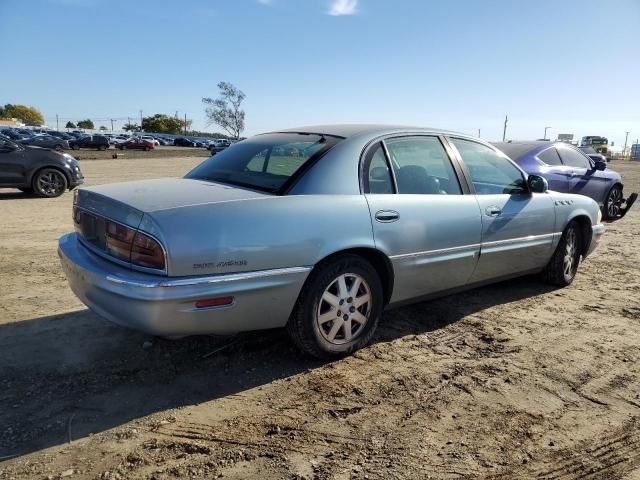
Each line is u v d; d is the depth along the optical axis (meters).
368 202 3.53
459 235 4.09
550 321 4.48
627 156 65.06
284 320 3.31
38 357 3.52
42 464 2.46
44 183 11.86
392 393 3.20
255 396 3.13
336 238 3.33
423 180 4.00
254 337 3.92
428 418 2.94
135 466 2.47
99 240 3.24
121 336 3.88
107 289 2.93
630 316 4.65
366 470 2.48
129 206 2.99
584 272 6.16
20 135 46.22
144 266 2.90
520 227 4.66
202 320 2.96
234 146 4.24
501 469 2.51
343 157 3.55
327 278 3.38
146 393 3.12
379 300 3.72
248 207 3.08
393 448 2.65
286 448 2.63
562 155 9.23
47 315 4.28
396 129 4.01
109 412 2.91
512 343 4.00
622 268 6.37
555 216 5.06
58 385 3.18
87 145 50.75
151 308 2.81
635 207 12.47
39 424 2.78
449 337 4.09
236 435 2.73
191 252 2.85
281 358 3.62
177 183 3.61
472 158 4.51
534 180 4.82
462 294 5.17
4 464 2.45
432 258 3.93
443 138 4.30
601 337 4.16
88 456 2.53
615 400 3.20
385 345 3.90
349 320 3.58
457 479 2.43
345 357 3.67
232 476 2.41
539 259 5.04
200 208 2.97
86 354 3.59
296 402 3.07
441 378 3.41
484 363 3.65
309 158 3.51
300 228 3.19
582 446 2.72
